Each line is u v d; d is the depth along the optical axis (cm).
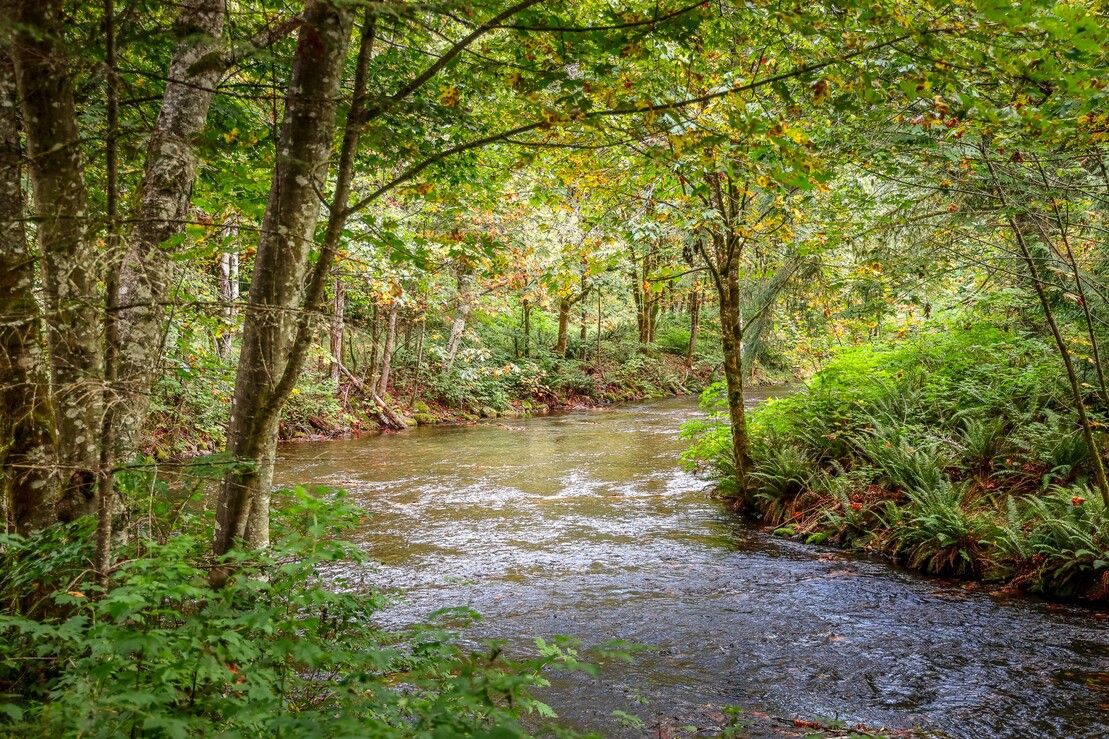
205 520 410
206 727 230
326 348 1908
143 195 413
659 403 2616
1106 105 405
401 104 359
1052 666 502
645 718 432
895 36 346
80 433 342
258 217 574
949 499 768
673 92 514
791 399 1104
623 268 1064
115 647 222
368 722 256
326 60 363
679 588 687
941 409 955
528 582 705
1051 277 855
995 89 450
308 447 1581
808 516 907
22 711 218
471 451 1529
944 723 428
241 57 330
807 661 520
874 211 866
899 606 633
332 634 371
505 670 486
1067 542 647
